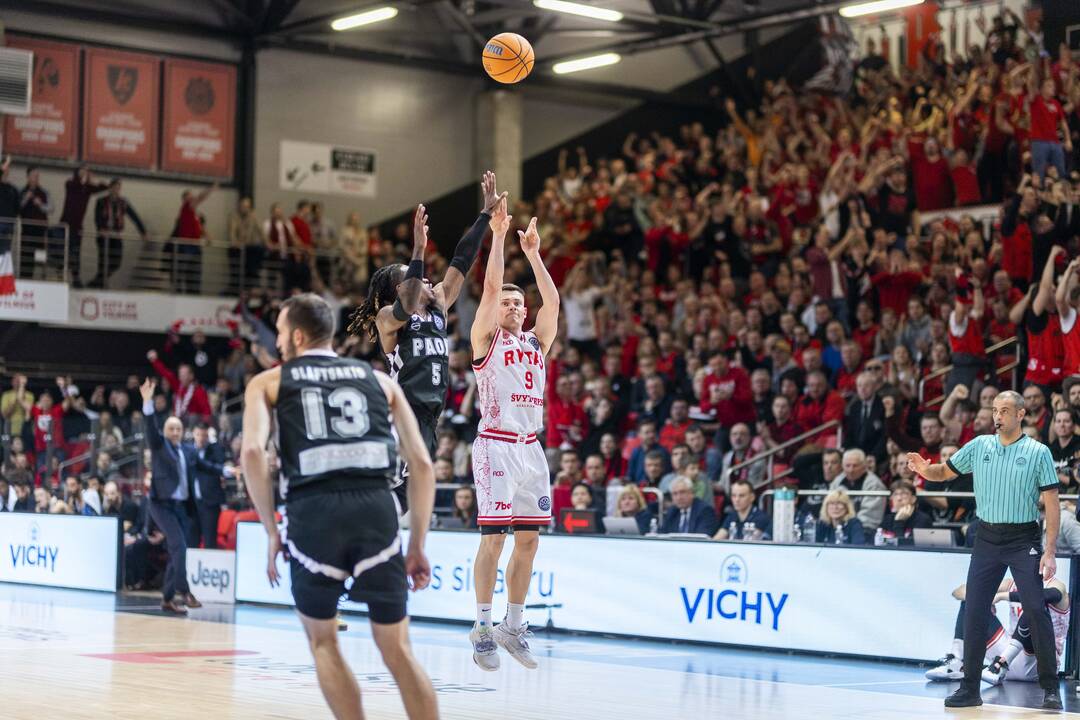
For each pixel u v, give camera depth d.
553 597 14.30
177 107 29.14
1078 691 10.20
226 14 29.59
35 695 8.88
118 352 26.94
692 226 24.41
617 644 13.16
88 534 19.08
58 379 24.05
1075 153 21.34
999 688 10.37
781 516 13.91
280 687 9.36
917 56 28.66
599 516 15.24
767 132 26.25
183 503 16.30
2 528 20.92
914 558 11.78
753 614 12.73
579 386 21.25
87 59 28.25
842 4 24.02
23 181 27.66
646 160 28.23
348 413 5.95
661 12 27.27
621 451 19.47
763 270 23.39
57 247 25.89
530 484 8.59
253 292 26.69
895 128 24.02
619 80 32.41
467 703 8.88
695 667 11.29
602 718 8.30
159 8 28.86
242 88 29.78
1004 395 9.58
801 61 31.27
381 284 8.45
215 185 28.25
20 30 27.55
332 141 30.67
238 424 20.55
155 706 8.42
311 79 30.50
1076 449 14.16
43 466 22.23
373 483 5.94
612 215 26.47
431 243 29.19
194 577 17.89
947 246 20.80
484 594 8.52
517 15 30.12
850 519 13.69
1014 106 22.02
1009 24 26.03
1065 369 16.59
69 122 28.11
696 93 33.00
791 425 18.28
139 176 28.78
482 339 8.62
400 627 5.93
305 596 5.89
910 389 17.88
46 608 16.05
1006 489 9.41
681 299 22.81
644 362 20.50
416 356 8.12
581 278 24.08
